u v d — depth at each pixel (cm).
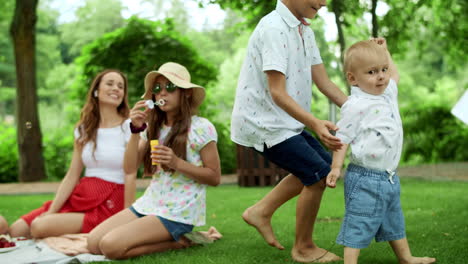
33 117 1257
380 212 283
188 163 357
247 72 328
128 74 1302
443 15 1377
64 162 1335
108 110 441
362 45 289
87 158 434
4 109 3822
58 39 3738
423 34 1742
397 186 288
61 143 1361
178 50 1309
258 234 423
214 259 333
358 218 282
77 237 403
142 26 1312
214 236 407
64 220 417
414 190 712
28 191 1015
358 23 1301
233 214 550
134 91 1295
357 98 287
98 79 440
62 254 366
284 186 338
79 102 1396
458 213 487
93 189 427
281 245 354
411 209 530
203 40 3547
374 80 283
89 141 434
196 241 380
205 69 1366
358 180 284
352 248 281
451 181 856
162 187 369
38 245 398
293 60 320
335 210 536
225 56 3662
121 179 436
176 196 365
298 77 326
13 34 1251
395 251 298
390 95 292
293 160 317
